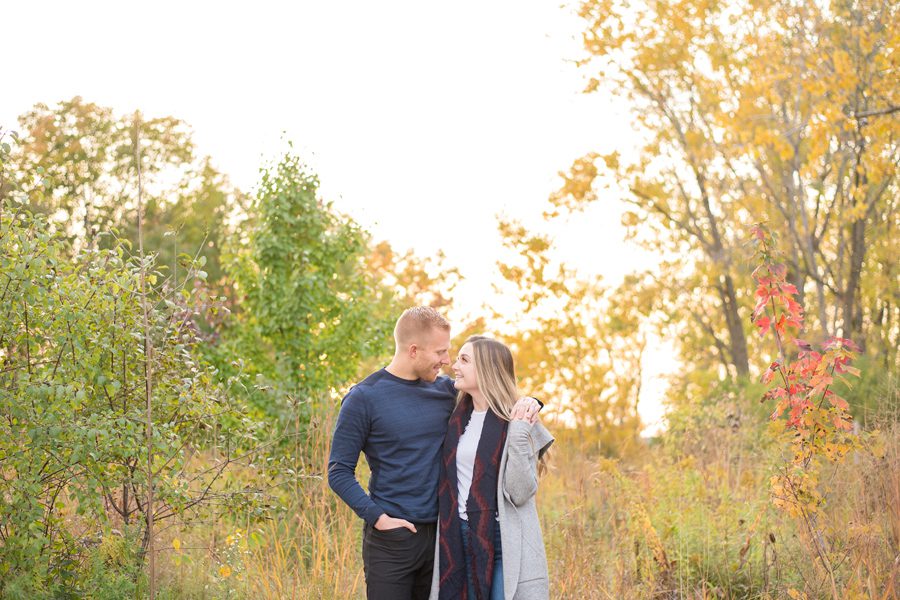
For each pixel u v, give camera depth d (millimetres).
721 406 8742
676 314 19562
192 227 24922
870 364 8945
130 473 4750
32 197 4656
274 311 8180
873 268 15531
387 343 8508
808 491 4625
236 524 5160
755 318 4922
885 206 15094
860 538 4520
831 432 4730
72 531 4977
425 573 3855
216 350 7922
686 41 14711
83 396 4238
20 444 4367
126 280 4645
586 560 5418
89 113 26281
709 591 5215
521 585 3695
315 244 8320
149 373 4527
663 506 6133
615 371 13414
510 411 3844
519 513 3773
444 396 3965
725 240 17000
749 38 13406
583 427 12516
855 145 12602
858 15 11594
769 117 12883
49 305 4484
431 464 3834
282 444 6746
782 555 5348
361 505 3707
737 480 6703
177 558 4734
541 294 14172
